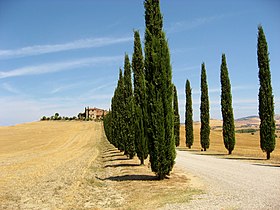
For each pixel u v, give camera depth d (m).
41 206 13.18
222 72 41.25
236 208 10.57
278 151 49.22
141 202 12.62
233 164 26.05
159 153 17.42
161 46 17.91
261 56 32.03
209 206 11.07
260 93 31.78
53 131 118.69
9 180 21.23
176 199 12.60
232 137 40.28
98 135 103.44
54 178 21.64
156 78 17.59
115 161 32.12
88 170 25.72
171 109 17.72
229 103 40.75
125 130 33.62
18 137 97.75
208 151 48.50
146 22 18.31
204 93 50.41
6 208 12.97
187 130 58.41
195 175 19.22
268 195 12.41
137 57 26.27
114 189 16.11
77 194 15.42
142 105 25.98
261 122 31.67
